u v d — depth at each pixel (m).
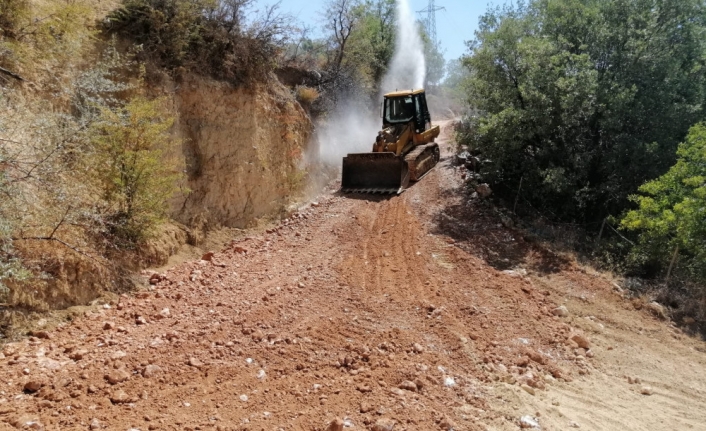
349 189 13.70
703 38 11.42
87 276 6.20
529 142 11.76
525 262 9.26
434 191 13.08
